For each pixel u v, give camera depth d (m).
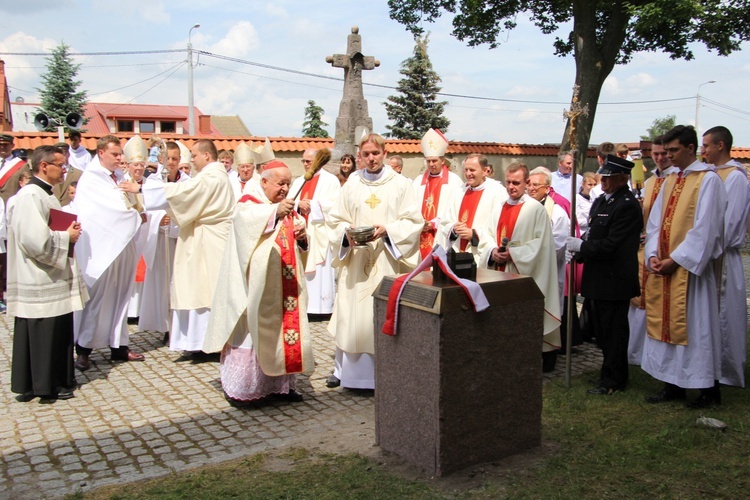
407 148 18.77
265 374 5.20
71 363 5.68
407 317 3.89
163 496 3.74
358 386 5.69
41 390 5.41
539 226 5.93
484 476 3.82
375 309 4.15
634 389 5.46
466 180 6.76
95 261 6.30
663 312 5.05
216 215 6.58
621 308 5.38
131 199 6.69
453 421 3.79
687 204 4.91
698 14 17.77
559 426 4.62
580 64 20.09
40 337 5.41
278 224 5.27
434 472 3.83
